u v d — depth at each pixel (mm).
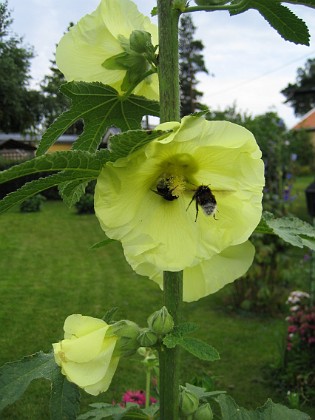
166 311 273
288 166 1692
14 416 872
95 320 276
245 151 257
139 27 315
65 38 312
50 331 1268
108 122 333
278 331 1277
